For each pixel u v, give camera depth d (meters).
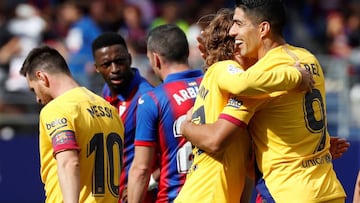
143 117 19.11
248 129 16.59
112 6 42.91
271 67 15.98
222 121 16.08
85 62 35.22
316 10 48.22
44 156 17.34
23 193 33.22
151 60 19.92
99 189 17.44
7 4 43.22
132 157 21.27
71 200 16.30
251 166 16.89
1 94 34.72
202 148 16.38
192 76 19.56
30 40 40.38
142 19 44.81
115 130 17.95
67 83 17.73
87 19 39.88
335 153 17.78
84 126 17.17
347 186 32.88
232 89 15.77
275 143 16.09
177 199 16.88
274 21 16.23
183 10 44.62
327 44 45.91
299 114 16.03
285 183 15.95
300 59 16.28
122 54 21.56
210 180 16.61
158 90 19.23
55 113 16.98
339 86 35.75
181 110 19.02
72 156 16.64
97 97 17.98
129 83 21.72
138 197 19.03
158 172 19.86
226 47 17.12
